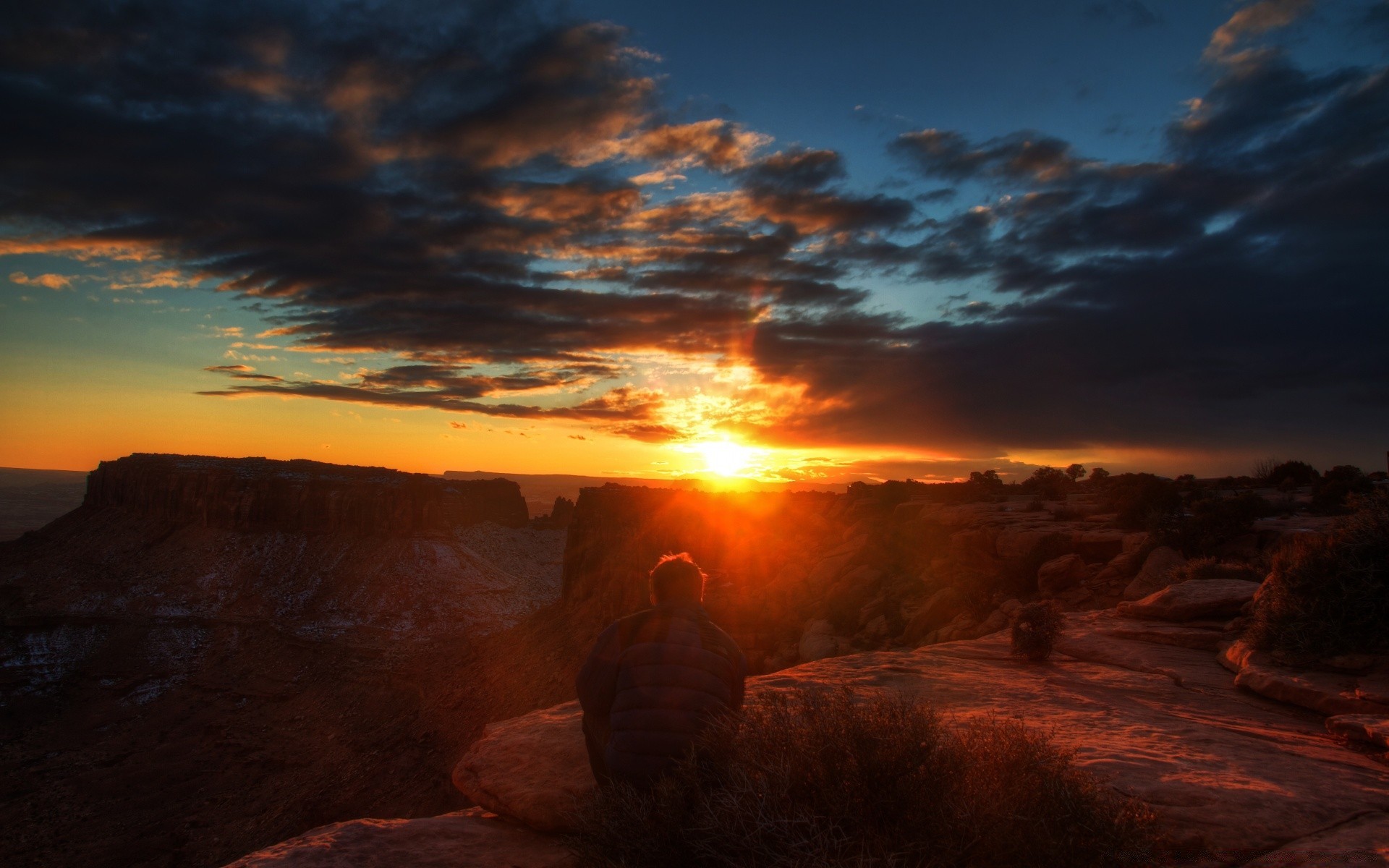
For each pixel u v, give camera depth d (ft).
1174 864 9.32
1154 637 27.14
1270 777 12.27
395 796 167.73
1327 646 19.36
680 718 10.43
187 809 196.65
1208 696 20.15
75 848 178.70
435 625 384.47
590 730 11.84
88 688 314.55
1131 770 12.48
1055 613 25.79
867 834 7.83
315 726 247.09
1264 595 22.65
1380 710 16.29
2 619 356.59
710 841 8.45
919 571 85.81
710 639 11.42
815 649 73.77
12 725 278.67
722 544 141.49
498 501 613.11
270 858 10.10
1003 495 113.60
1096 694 19.83
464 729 191.21
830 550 109.09
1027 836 7.98
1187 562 44.83
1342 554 20.08
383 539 471.62
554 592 483.92
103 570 444.55
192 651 351.46
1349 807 10.93
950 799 8.10
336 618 385.91
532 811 11.74
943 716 16.56
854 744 8.44
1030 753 9.12
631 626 11.73
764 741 9.09
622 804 9.45
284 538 474.90
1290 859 9.17
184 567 443.32
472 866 10.32
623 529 245.45
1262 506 49.34
